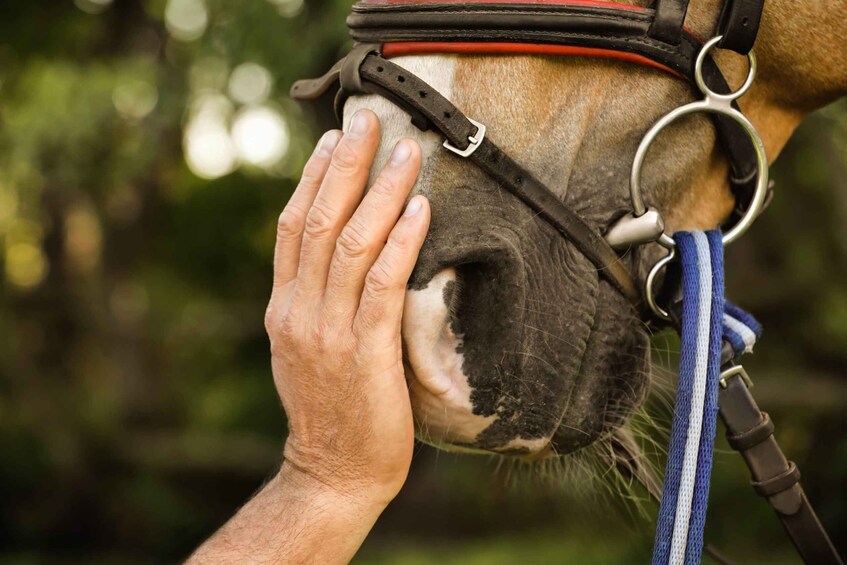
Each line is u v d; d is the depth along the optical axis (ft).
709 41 3.28
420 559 18.45
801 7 3.58
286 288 3.33
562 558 15.30
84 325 28.81
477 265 3.12
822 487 14.96
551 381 3.17
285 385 3.27
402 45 3.20
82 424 25.50
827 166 15.96
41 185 19.29
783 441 15.92
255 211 37.65
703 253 3.19
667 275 3.44
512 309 3.07
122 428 26.89
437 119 3.06
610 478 3.97
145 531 24.64
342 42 12.04
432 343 3.07
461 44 3.16
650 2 3.36
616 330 3.37
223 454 26.58
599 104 3.33
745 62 3.60
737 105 3.51
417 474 22.97
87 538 24.70
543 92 3.23
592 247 3.26
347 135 3.11
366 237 3.04
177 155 27.17
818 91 3.83
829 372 18.29
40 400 25.98
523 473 4.37
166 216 34.91
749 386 3.31
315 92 3.59
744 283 19.44
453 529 21.88
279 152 17.49
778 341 18.86
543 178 3.20
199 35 14.44
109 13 22.15
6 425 24.73
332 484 3.23
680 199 3.60
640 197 3.27
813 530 3.25
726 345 3.29
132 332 29.94
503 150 3.15
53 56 21.43
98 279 29.25
